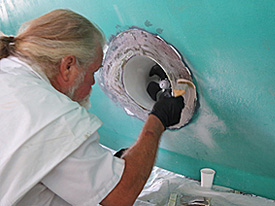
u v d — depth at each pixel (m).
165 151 2.39
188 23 1.37
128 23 1.65
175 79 1.72
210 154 2.08
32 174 0.84
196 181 2.23
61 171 0.88
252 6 1.13
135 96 2.03
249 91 1.47
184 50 1.53
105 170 0.91
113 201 0.94
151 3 1.41
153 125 1.15
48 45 1.02
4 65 1.05
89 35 1.09
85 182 0.88
